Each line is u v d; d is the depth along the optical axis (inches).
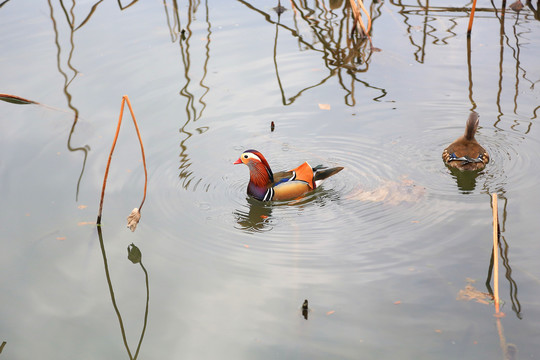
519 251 323.9
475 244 333.7
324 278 313.7
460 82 514.9
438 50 565.6
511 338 265.3
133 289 309.9
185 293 306.2
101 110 473.4
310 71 538.6
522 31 591.8
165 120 466.9
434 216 365.4
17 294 304.3
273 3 665.0
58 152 424.8
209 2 672.4
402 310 286.4
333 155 437.1
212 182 409.1
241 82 520.4
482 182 400.5
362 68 543.2
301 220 371.6
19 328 283.1
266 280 314.2
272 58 556.7
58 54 545.6
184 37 583.2
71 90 494.9
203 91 504.4
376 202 386.0
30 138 438.0
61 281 315.0
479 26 607.5
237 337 274.8
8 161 412.5
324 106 489.1
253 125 466.9
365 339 269.9
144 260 332.5
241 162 389.7
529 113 469.1
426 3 666.8
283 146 445.7
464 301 289.1
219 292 306.0
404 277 310.3
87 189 391.2
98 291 308.8
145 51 558.9
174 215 375.2
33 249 337.4
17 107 472.7
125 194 389.7
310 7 660.1
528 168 409.4
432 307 287.0
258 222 370.3
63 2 652.7
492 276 305.9
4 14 622.5
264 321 284.4
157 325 284.4
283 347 267.9
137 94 495.8
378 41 586.2
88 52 553.9
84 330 282.7
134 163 420.2
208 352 266.2
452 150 421.7
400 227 357.1
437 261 321.4
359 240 346.9
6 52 546.0
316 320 283.1
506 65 534.6
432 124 466.6
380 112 483.2
